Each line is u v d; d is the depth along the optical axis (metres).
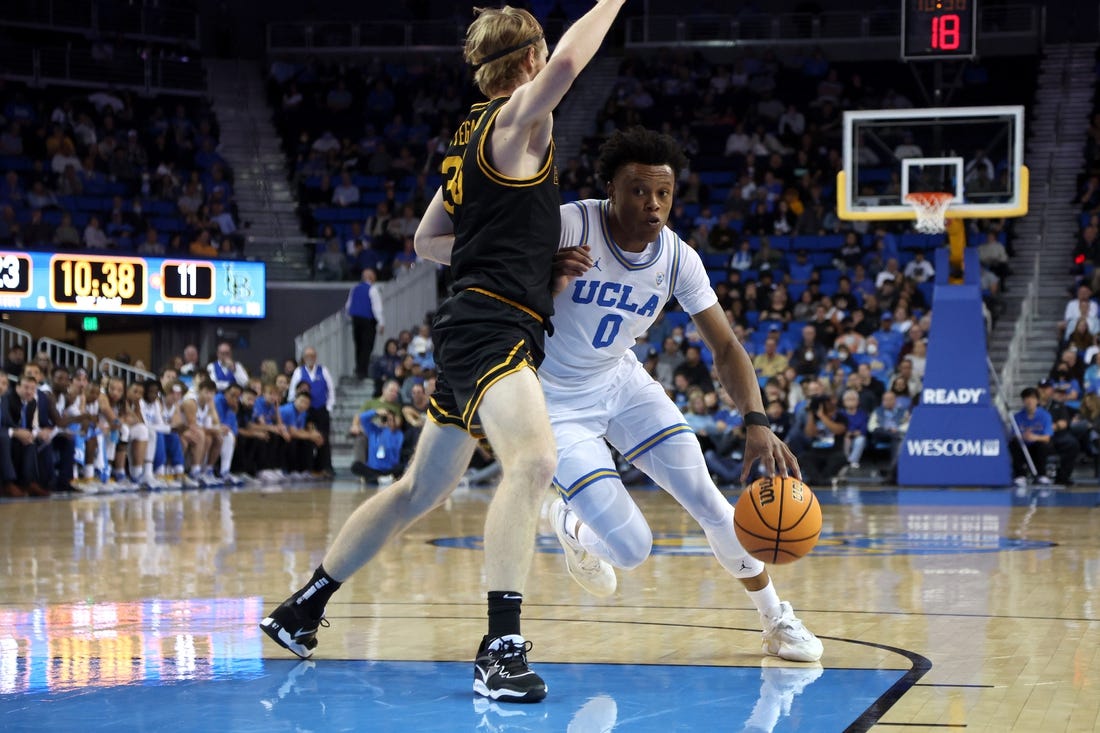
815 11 24.91
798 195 21.30
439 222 3.90
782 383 15.28
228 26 26.17
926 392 14.38
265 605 5.21
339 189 22.77
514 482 3.42
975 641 4.23
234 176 23.36
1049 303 18.61
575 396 4.11
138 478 14.95
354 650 4.14
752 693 3.40
